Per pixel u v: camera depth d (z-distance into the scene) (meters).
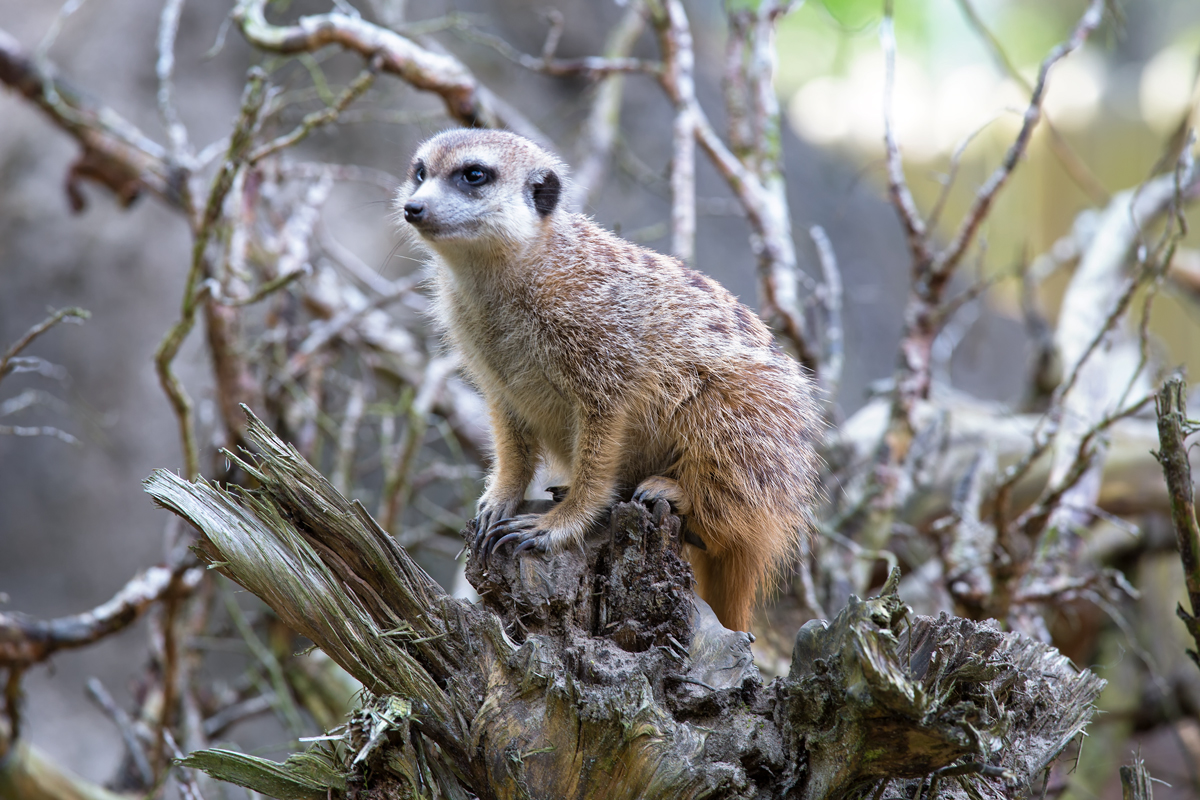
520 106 17.67
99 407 15.04
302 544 4.60
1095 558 11.46
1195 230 18.33
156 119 15.80
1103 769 11.08
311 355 10.23
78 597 14.69
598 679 4.58
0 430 7.84
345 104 7.87
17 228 15.32
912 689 3.65
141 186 11.23
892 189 9.00
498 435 6.92
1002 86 20.08
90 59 15.77
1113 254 12.10
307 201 11.13
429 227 6.42
